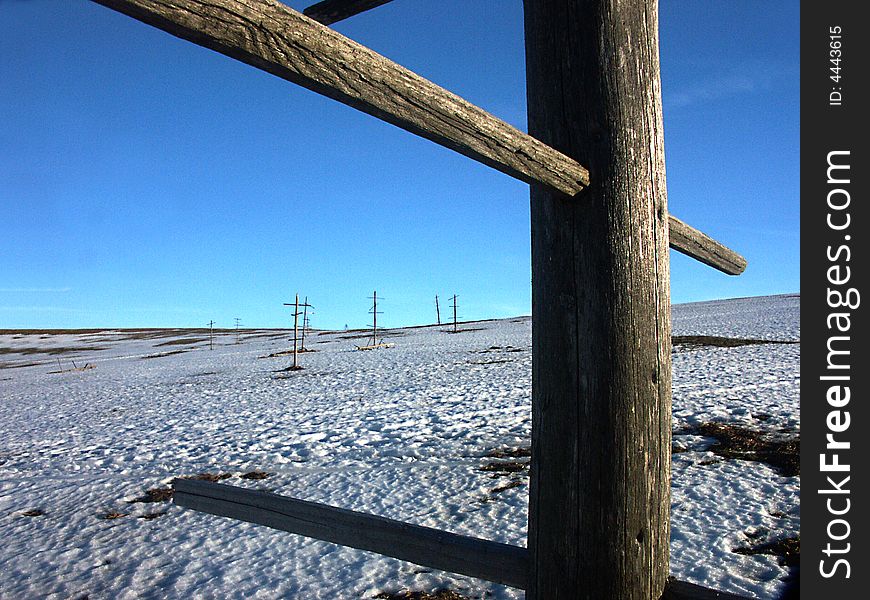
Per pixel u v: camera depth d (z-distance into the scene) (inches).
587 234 53.2
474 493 286.2
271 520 77.3
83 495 332.5
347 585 192.4
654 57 57.7
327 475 346.0
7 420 671.8
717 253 79.3
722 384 533.3
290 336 2181.3
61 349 2165.4
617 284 53.0
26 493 346.6
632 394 53.0
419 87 41.7
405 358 1053.2
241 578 203.6
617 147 53.8
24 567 227.0
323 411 563.8
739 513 229.1
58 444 497.4
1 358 1964.8
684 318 1450.5
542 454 55.2
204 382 911.0
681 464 308.8
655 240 56.1
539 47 56.6
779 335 934.4
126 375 1124.5
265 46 34.7
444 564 63.4
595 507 52.1
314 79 36.9
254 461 388.8
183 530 260.1
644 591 53.5
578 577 52.3
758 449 321.7
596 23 54.2
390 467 350.9
